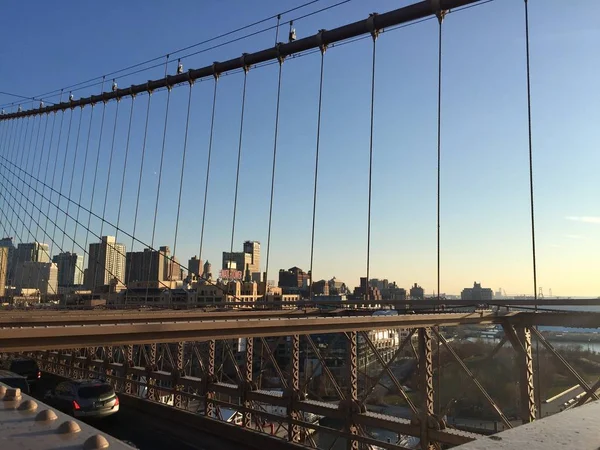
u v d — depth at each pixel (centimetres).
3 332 652
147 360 1495
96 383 1295
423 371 916
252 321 888
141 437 1087
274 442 981
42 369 2255
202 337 840
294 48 2005
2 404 216
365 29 1755
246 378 1127
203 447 1012
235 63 2266
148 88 2795
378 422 886
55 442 160
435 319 952
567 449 149
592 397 853
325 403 974
